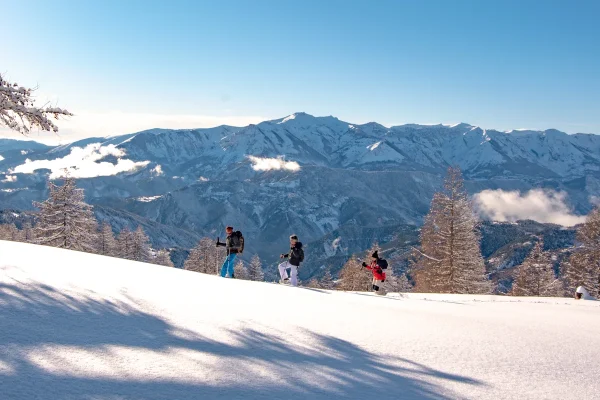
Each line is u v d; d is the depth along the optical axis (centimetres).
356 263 5434
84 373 361
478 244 4212
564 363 595
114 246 6912
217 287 923
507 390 452
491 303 1483
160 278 920
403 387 428
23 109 1179
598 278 3941
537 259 5328
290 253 1370
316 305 870
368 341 609
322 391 388
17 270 756
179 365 408
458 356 578
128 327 520
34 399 302
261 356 473
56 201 4297
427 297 1619
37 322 486
